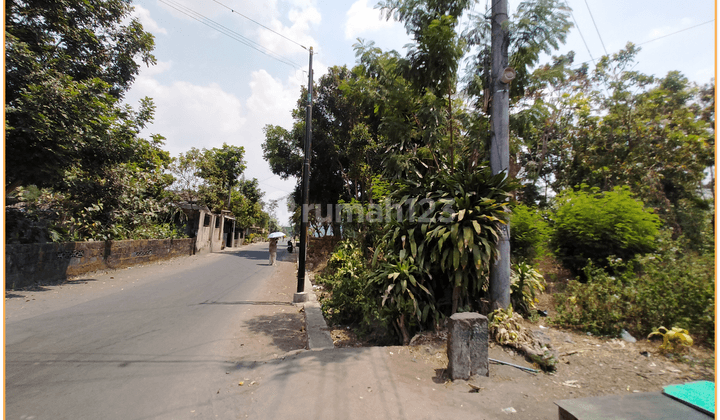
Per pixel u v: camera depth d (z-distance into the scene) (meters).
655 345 4.18
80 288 8.81
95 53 10.48
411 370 3.94
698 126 9.03
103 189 11.23
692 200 8.66
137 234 15.22
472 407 3.15
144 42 11.39
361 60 6.79
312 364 4.09
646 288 4.72
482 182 5.22
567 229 7.17
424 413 3.05
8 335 5.15
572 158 12.62
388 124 6.61
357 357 4.28
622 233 6.38
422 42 5.81
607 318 4.65
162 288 9.40
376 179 10.72
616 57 11.35
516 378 3.69
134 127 10.31
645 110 10.28
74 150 8.27
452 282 5.31
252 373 4.05
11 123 7.03
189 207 22.88
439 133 6.39
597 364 3.87
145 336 5.32
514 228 7.40
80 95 8.27
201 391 3.58
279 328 6.30
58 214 10.63
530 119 6.19
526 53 5.82
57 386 3.63
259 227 61.62
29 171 7.63
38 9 8.41
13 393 3.46
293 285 11.23
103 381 3.77
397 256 5.81
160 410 3.19
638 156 10.15
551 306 5.94
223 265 16.02
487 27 6.02
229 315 6.93
